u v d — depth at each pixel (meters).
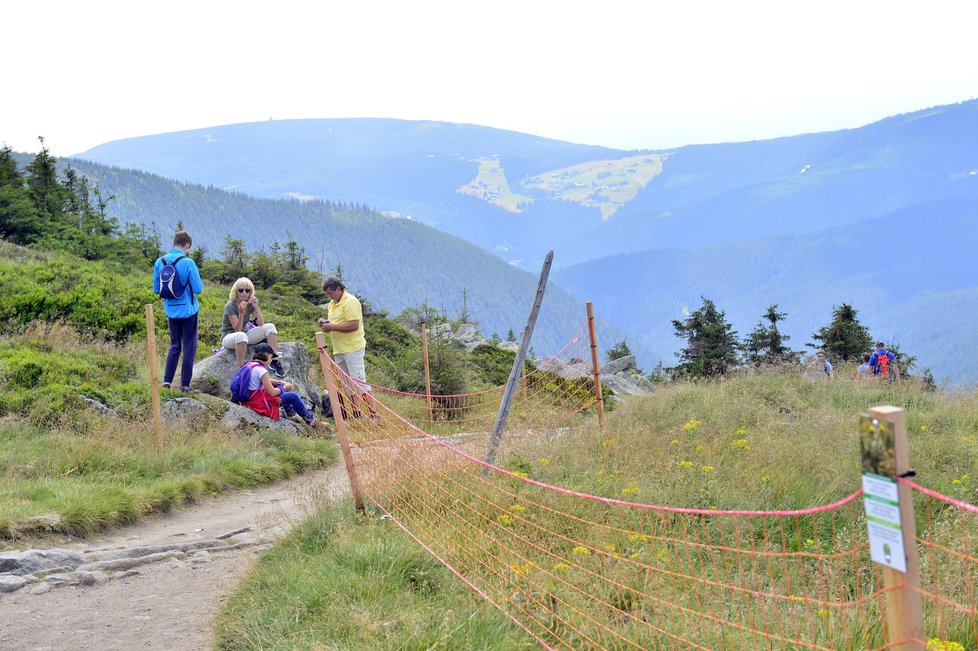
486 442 9.27
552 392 16.95
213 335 17.09
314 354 17.83
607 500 4.46
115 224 32.34
